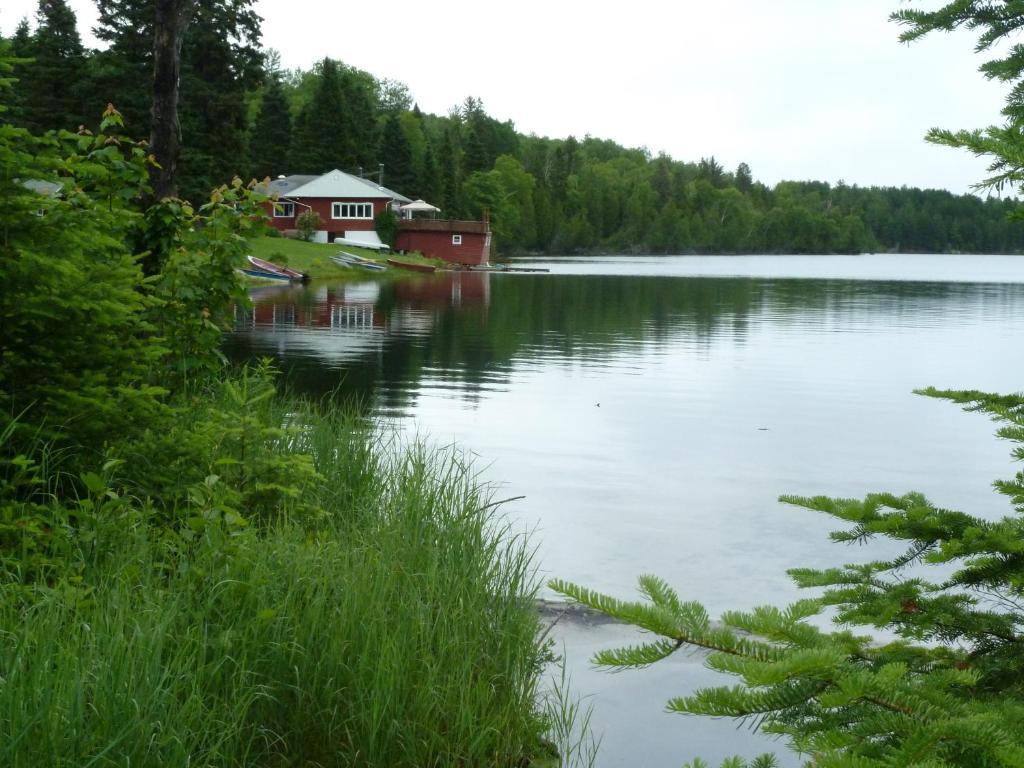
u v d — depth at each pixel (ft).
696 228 549.54
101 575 13.55
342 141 278.87
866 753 6.90
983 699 8.41
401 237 255.29
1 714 10.13
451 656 14.15
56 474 15.05
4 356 14.89
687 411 45.83
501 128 575.79
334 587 14.73
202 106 160.45
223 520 15.71
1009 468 34.55
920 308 122.21
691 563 22.84
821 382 56.18
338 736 12.87
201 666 11.91
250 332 78.33
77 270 14.84
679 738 14.33
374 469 23.36
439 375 55.57
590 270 254.47
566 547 24.08
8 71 15.46
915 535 9.77
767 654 7.80
